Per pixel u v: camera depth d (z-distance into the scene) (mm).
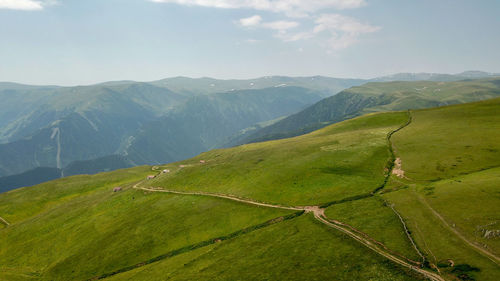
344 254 47594
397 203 60156
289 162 104938
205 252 63000
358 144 107875
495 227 42750
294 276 45094
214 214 80875
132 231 84000
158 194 107750
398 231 50125
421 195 60594
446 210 51844
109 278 65812
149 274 60562
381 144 103062
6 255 91125
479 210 48531
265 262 51438
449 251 41781
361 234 52344
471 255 39688
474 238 42781
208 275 52188
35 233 101125
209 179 108938
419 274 39000
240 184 96750
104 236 85750
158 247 73500
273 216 71375
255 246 58688
